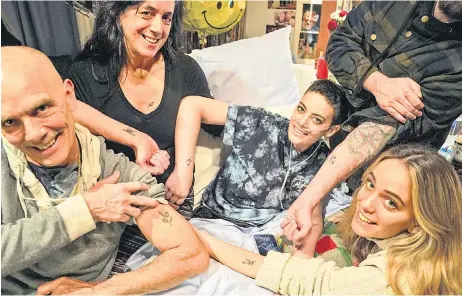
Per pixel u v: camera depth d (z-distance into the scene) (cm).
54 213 62
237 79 81
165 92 74
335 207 78
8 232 60
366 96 72
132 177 71
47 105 60
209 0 72
